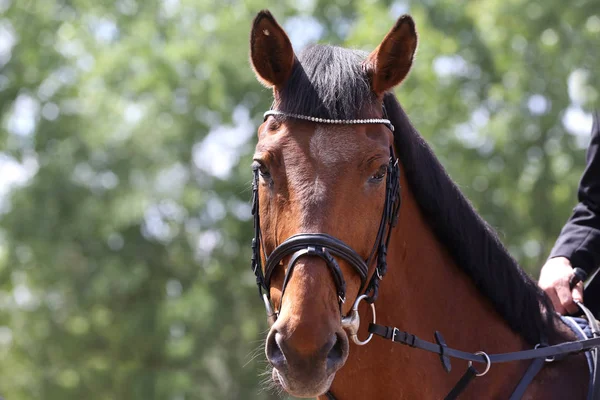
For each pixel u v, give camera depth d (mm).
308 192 2781
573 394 3252
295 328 2652
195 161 16578
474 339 3324
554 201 14195
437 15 14586
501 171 14320
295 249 2750
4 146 16547
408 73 3070
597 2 13633
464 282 3369
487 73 14898
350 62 2998
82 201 15547
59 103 16578
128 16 17641
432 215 3279
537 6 13859
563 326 3445
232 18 15922
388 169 2951
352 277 2836
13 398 17297
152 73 16125
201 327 15820
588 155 3883
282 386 2752
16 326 17219
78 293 15930
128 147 15953
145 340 16141
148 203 15531
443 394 3234
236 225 16188
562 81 14023
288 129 2877
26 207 15602
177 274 16969
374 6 14094
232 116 16094
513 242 14297
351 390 3213
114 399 16922
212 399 17203
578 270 3693
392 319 3195
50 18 17344
